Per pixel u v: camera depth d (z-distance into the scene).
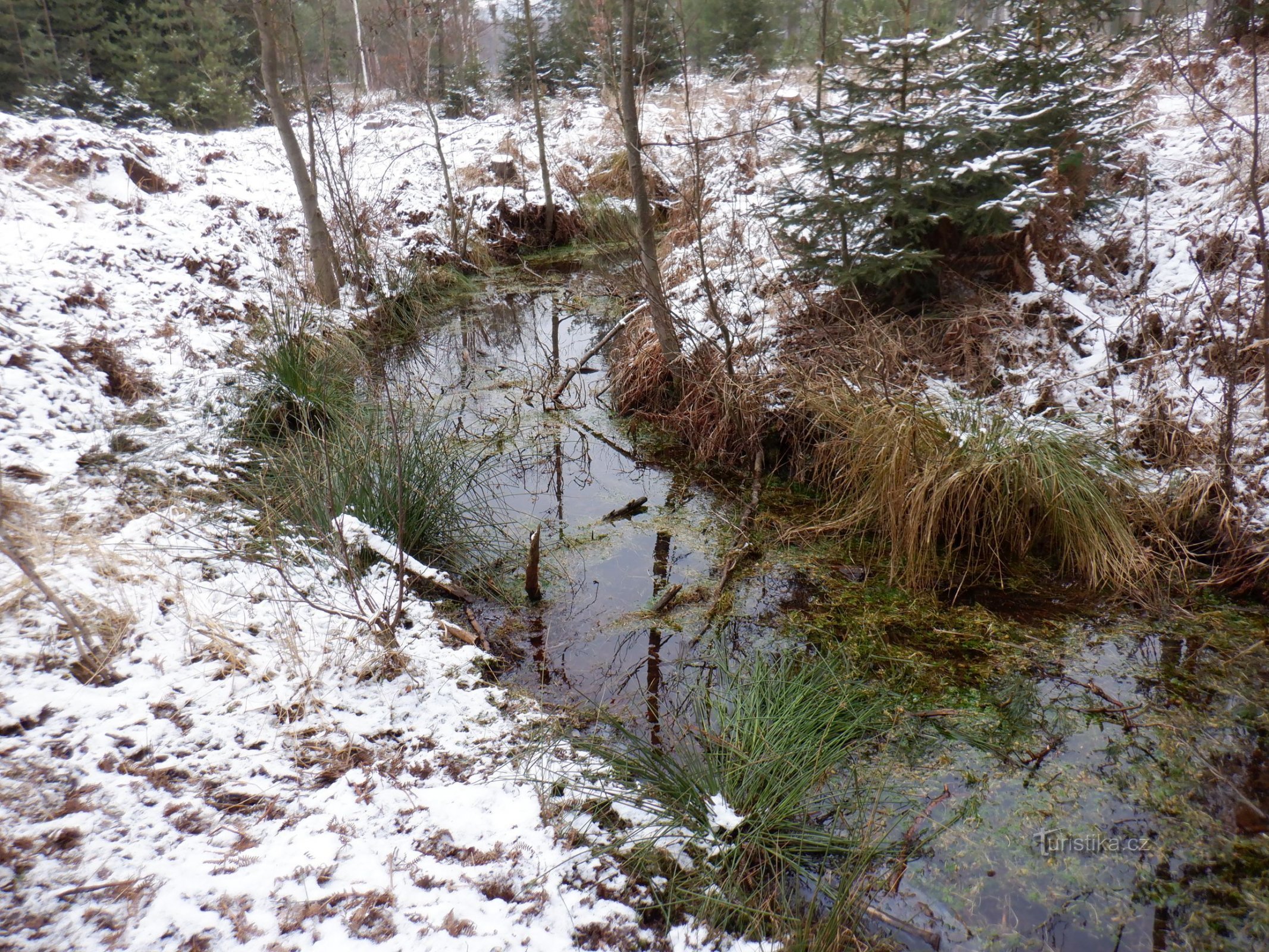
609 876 2.30
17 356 4.74
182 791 2.38
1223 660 3.36
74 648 2.83
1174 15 5.86
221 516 3.96
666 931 2.18
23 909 1.95
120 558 3.31
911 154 4.88
